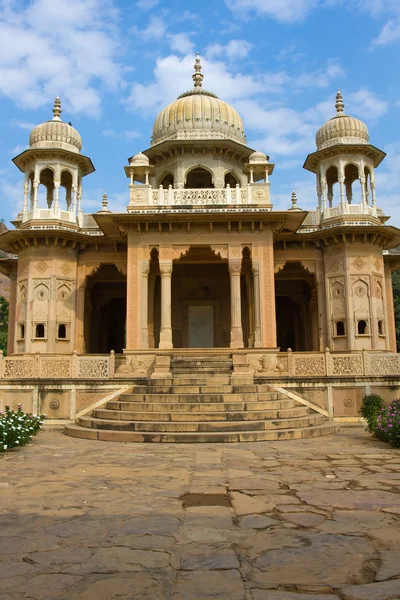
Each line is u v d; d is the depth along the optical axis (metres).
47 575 3.16
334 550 3.56
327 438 9.59
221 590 2.93
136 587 2.97
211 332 18.39
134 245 14.72
